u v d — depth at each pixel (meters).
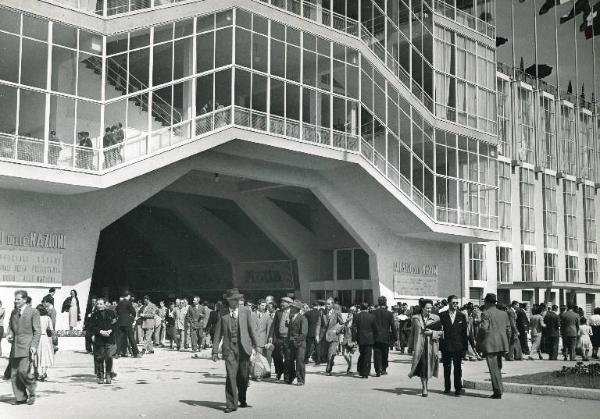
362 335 17.67
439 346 14.23
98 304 16.17
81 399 13.20
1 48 24.17
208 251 48.09
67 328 27.81
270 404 12.54
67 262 28.22
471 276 46.31
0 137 24.09
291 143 31.53
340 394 14.08
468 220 40.19
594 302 58.16
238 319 11.93
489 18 42.44
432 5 38.69
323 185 36.97
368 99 35.19
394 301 40.00
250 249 46.31
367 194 37.03
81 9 26.12
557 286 45.34
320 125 32.88
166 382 16.45
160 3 28.91
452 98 39.59
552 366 21.34
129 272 53.09
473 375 17.70
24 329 12.46
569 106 58.34
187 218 44.03
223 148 31.39
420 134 37.75
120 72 27.27
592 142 60.91
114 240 51.50
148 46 27.88
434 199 38.31
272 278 45.75
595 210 60.47
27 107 24.70
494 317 13.80
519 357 24.44
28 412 11.45
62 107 25.55
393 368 20.64
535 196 53.94
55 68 25.55
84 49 26.22
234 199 40.50
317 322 18.83
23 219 27.05
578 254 57.81
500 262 49.69
